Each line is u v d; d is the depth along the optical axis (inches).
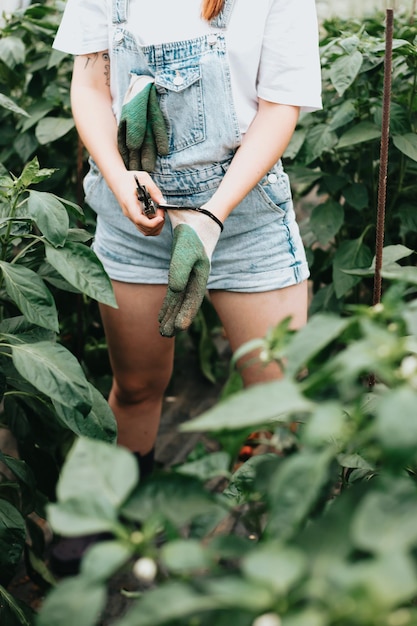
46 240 67.7
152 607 31.9
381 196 69.5
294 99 71.6
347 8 139.3
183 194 75.5
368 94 99.5
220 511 44.7
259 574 30.5
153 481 40.3
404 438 31.6
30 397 79.6
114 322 82.0
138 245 78.3
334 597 30.3
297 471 35.2
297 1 70.3
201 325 119.6
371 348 36.4
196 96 71.7
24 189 69.7
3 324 72.9
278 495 35.0
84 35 75.5
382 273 46.8
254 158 71.4
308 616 29.7
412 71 100.6
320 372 38.2
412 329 38.8
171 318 69.1
